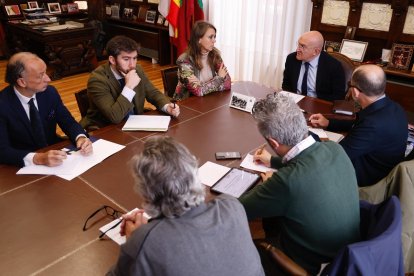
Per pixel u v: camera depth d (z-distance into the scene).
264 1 4.07
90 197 1.38
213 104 2.37
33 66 1.73
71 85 4.94
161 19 5.66
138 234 0.81
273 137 1.21
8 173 1.54
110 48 2.08
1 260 1.08
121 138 1.87
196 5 4.69
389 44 3.33
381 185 1.60
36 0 6.18
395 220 1.06
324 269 1.03
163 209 0.82
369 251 0.94
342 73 2.68
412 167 1.48
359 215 1.25
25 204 1.33
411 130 2.37
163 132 1.94
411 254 1.68
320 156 1.17
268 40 4.21
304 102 2.38
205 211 0.86
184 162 0.84
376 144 1.72
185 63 2.61
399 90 3.14
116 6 6.31
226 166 1.61
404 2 3.12
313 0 3.66
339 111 2.17
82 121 2.26
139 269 0.77
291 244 1.25
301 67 2.78
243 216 0.90
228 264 0.81
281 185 1.14
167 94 2.84
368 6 3.37
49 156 1.57
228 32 4.60
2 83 4.93
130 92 2.08
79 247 1.14
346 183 1.18
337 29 3.61
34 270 1.05
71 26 5.29
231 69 4.77
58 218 1.26
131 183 1.47
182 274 0.76
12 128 1.84
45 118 1.98
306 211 1.14
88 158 1.66
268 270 1.37
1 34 6.02
